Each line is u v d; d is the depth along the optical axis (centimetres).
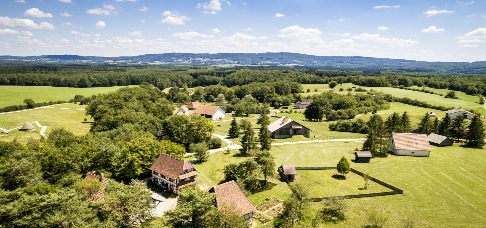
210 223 4519
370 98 19062
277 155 9856
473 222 5738
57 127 13175
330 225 5634
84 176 7088
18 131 12225
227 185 5709
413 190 7075
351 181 7681
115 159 7569
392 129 11706
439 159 9262
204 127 10631
